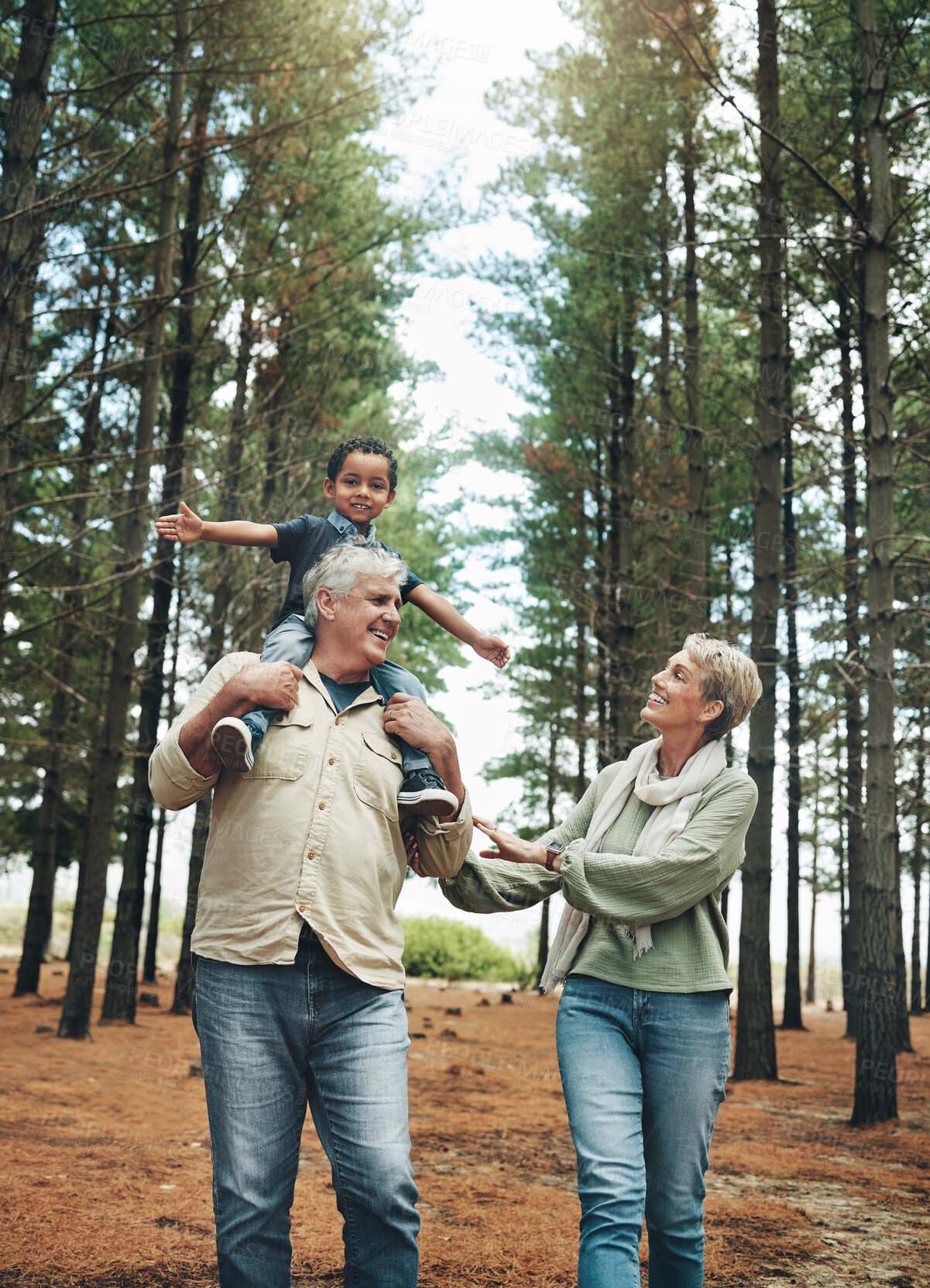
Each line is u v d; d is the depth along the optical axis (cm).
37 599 1436
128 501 1090
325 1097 214
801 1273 382
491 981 2709
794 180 1079
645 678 1456
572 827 300
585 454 1584
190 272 1155
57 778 1603
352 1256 207
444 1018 1473
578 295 1345
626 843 273
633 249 1250
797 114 1105
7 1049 887
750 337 1383
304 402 1171
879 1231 454
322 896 215
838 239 886
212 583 1145
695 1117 247
